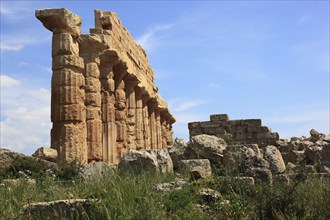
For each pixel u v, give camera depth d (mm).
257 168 12266
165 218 8492
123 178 11078
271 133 31719
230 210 9352
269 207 9531
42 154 19719
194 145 14789
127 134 31766
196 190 10188
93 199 9188
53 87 22188
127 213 8352
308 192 10570
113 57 27078
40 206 9023
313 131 31047
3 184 12531
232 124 32844
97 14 28484
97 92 25312
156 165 12945
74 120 21969
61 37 22344
